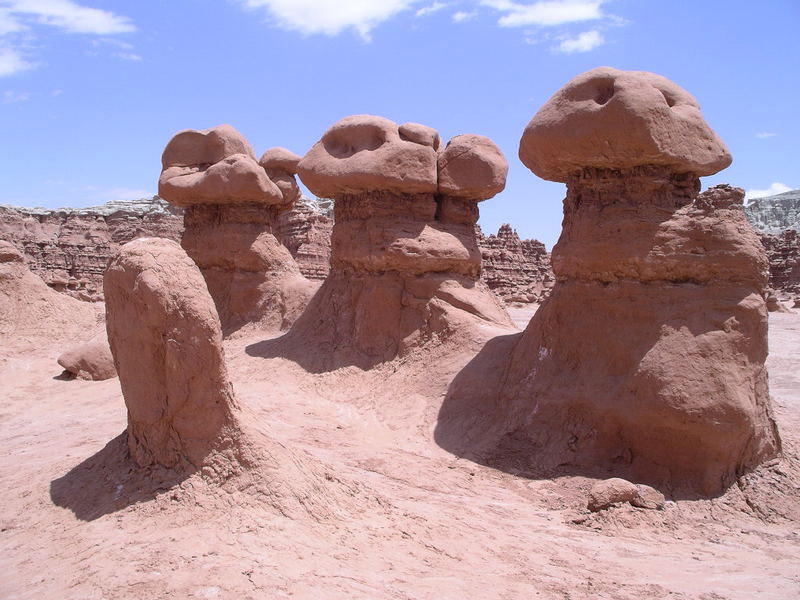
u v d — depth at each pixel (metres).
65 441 9.50
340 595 4.76
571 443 8.68
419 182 12.58
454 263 12.63
